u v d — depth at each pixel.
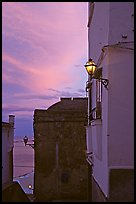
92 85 13.02
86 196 20.06
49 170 20.56
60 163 20.53
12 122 13.88
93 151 11.02
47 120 20.94
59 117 20.94
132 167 8.08
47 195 20.25
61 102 24.30
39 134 20.94
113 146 8.14
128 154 8.12
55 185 20.34
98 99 10.54
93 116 12.19
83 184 20.16
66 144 20.70
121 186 8.00
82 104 23.84
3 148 12.19
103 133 8.99
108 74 8.27
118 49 8.29
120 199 7.97
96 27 11.59
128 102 8.20
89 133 12.55
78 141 20.66
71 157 20.56
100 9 10.36
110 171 8.07
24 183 22.69
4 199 11.85
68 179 20.33
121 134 8.16
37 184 20.48
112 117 8.18
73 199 19.97
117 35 8.38
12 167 13.82
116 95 8.22
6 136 12.70
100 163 9.70
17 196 13.41
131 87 8.22
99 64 9.97
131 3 8.43
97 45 11.20
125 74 8.25
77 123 20.81
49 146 20.81
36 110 21.34
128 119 8.17
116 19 8.43
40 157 20.72
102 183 9.16
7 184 12.67
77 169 20.39
